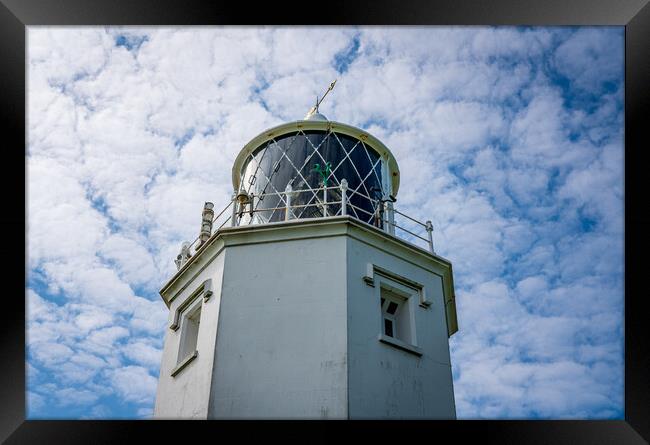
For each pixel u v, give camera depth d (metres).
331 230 16.33
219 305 15.59
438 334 16.61
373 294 15.80
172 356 16.75
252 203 18.36
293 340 14.77
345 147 19.69
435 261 17.62
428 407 15.03
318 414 13.67
